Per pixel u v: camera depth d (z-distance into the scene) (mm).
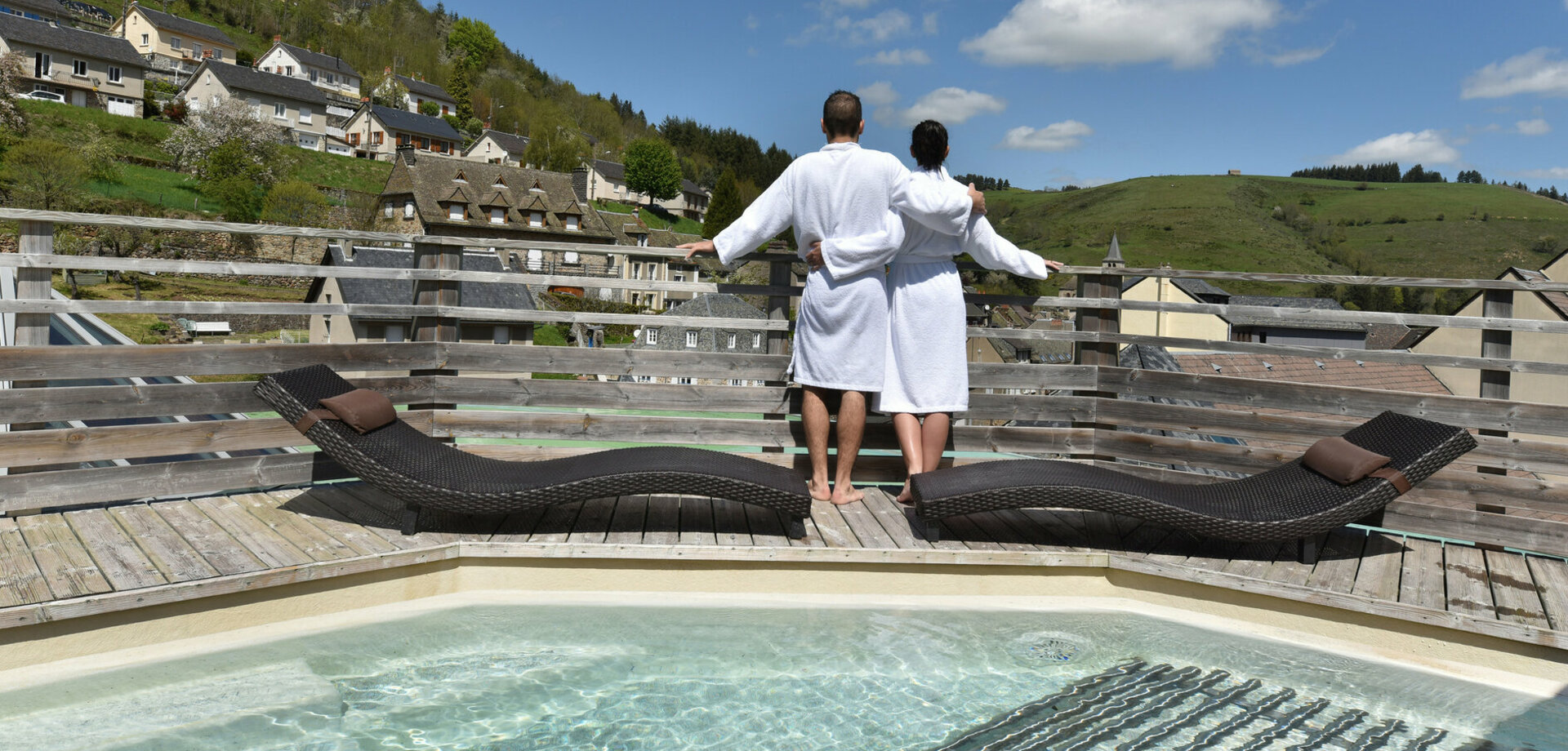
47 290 3396
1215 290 39969
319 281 30125
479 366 4305
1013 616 3428
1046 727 2553
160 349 3619
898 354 3924
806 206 3822
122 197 46188
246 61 85812
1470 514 3670
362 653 2920
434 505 3225
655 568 3502
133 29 80125
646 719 2535
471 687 2715
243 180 50875
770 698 2699
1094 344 4508
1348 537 3920
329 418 3262
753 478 3379
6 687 2520
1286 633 3303
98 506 3713
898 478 4500
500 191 58125
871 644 3133
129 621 2771
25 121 48750
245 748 2283
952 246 3928
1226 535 3275
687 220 106438
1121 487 3398
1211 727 2572
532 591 3451
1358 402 3957
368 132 75688
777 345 4453
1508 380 3770
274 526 3480
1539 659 2953
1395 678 2957
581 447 6609
